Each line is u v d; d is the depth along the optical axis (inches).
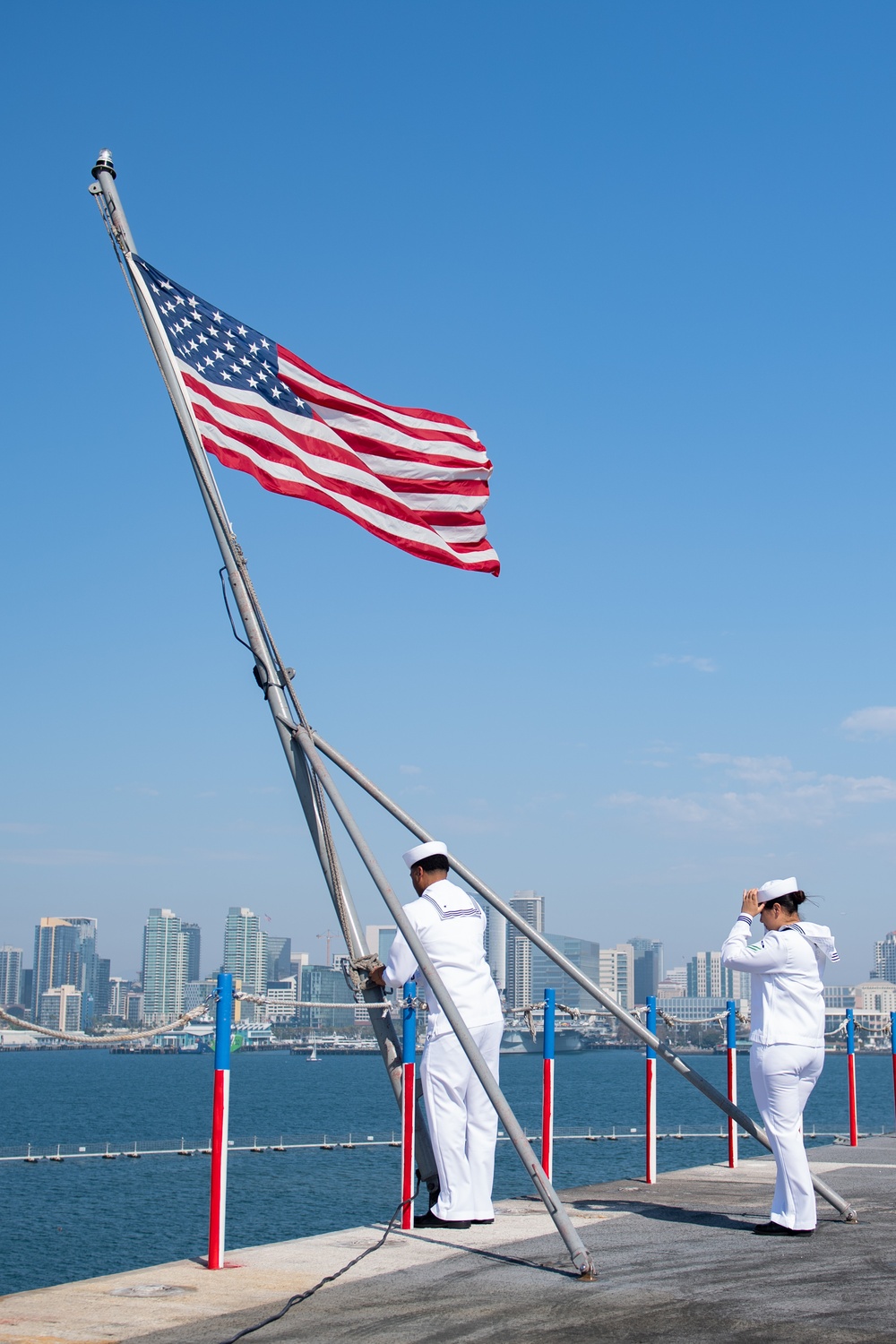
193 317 370.0
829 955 315.0
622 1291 235.9
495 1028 319.9
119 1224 1504.7
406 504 400.8
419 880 332.5
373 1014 330.3
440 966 317.7
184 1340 198.8
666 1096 4345.5
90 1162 2145.7
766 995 313.4
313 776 341.1
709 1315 215.2
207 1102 4439.0
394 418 402.3
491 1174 322.0
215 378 366.6
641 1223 325.4
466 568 399.2
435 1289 238.7
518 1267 261.1
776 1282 243.8
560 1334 201.8
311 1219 1451.8
